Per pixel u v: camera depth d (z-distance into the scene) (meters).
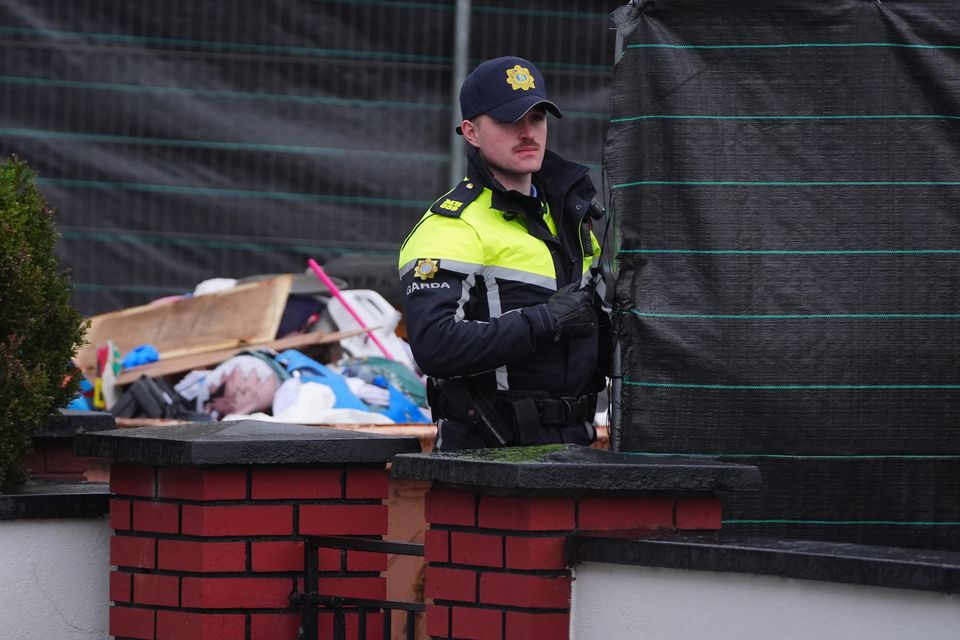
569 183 14.92
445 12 35.22
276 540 13.91
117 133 34.66
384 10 35.16
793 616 11.40
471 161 14.72
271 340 31.03
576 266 14.83
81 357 31.70
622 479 12.06
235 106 34.97
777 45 14.80
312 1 35.03
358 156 35.19
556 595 12.15
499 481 11.78
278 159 35.03
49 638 14.46
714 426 14.68
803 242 14.72
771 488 14.67
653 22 14.84
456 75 34.94
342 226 35.22
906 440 14.70
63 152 34.50
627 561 11.91
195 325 31.86
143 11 34.66
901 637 11.01
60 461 17.73
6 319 14.66
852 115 14.75
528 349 13.80
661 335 14.66
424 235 14.23
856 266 14.70
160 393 27.59
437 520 12.73
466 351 13.66
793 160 14.75
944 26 14.75
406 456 12.55
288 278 32.38
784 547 11.59
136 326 32.44
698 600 11.77
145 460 13.77
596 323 14.38
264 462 13.59
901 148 14.73
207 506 13.65
